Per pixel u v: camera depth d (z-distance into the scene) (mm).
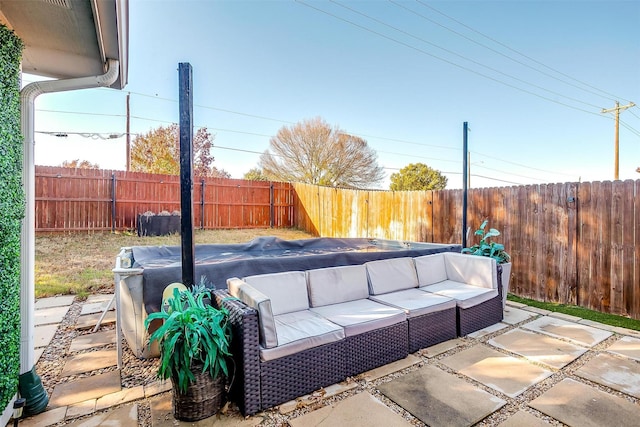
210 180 11094
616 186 3953
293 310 2898
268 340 2156
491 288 3707
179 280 2986
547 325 3658
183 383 1965
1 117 1721
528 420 2014
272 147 15406
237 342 2125
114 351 3098
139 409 2176
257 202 11984
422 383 2463
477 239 5543
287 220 12594
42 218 8336
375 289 3457
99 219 9070
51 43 2375
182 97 2598
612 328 3527
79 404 2232
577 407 2139
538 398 2250
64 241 8000
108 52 2465
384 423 1999
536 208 4750
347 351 2521
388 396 2293
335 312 2873
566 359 2822
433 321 3125
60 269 6059
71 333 3527
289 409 2154
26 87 2164
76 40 2330
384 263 3643
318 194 11000
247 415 2070
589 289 4207
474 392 2334
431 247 4789
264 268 3273
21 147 2031
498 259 4188
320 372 2375
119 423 2027
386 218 7863
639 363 2740
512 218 5051
